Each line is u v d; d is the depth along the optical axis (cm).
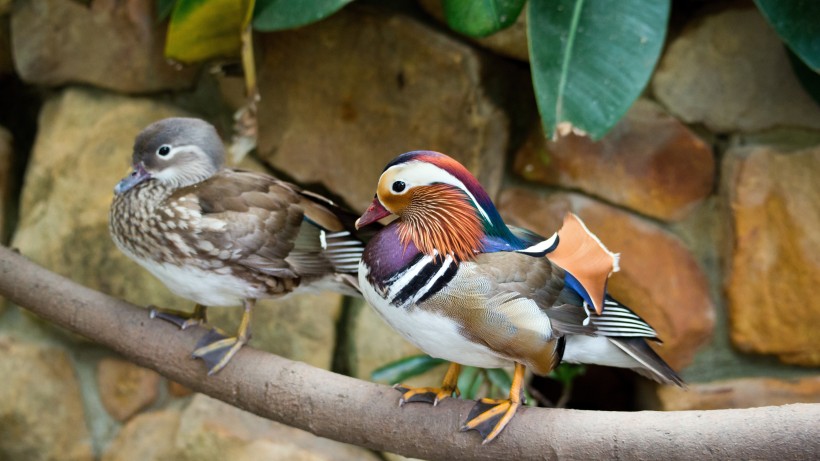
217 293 286
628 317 250
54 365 401
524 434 233
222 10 335
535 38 293
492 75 360
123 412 400
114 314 282
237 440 384
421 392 249
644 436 223
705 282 362
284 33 373
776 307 353
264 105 380
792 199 348
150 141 288
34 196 398
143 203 285
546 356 235
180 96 393
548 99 291
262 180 295
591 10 293
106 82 392
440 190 232
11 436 401
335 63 370
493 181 366
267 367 266
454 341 235
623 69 290
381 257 235
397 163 234
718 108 353
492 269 230
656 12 291
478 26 305
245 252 279
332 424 254
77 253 389
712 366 366
